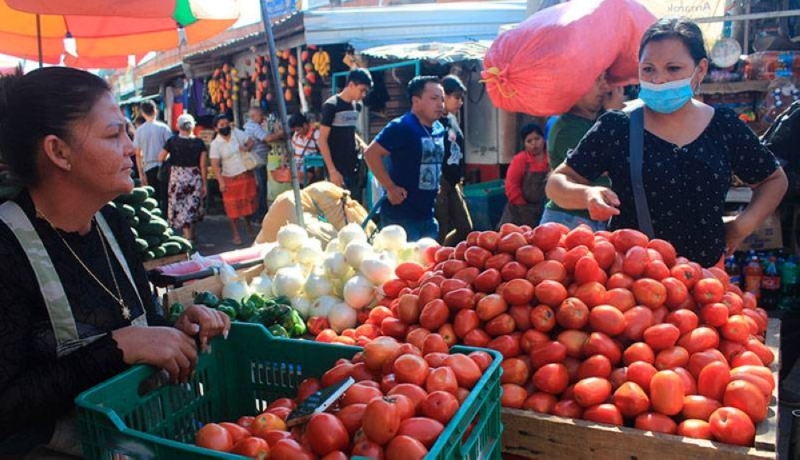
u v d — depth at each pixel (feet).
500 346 6.80
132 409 5.10
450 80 18.92
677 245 8.59
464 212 19.17
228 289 10.14
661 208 8.56
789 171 14.61
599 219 7.93
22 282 4.82
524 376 6.59
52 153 4.83
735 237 8.73
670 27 8.23
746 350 6.67
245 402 6.45
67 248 5.21
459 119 26.53
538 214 20.59
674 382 5.83
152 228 16.20
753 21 21.65
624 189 8.87
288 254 11.03
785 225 18.54
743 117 18.65
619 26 15.55
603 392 6.07
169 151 29.63
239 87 40.01
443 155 16.63
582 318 6.69
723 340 6.77
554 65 14.70
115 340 5.01
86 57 22.71
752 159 8.54
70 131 4.80
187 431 5.77
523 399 6.38
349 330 8.53
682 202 8.48
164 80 53.11
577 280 7.02
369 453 4.29
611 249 7.24
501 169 26.48
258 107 33.27
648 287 6.79
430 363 5.35
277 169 29.22
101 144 4.92
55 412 4.88
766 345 7.33
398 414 4.41
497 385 5.22
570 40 14.69
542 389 6.40
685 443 5.38
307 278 10.07
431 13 28.78
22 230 4.90
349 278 9.84
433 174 15.72
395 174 15.49
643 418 5.81
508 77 15.49
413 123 15.24
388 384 5.15
